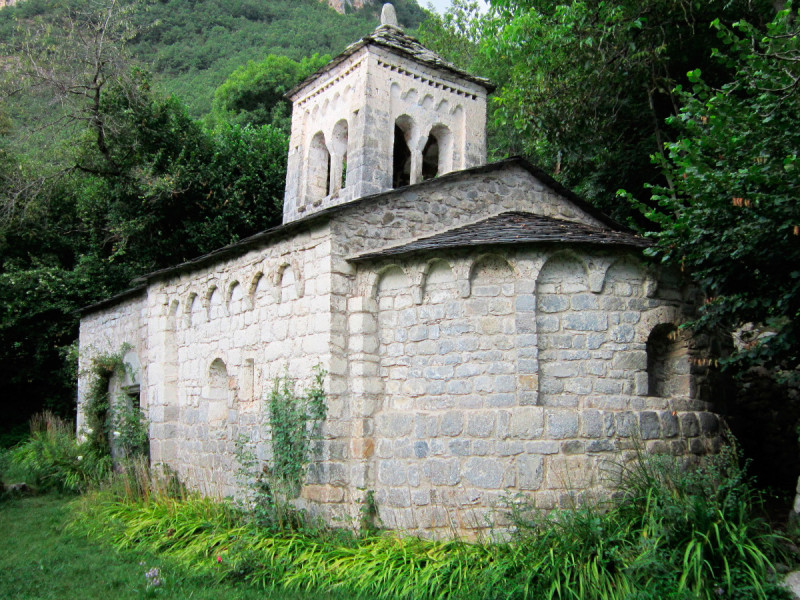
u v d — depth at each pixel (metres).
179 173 21.55
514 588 7.47
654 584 7.13
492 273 9.80
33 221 24.78
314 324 10.62
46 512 13.19
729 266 8.70
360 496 9.91
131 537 10.77
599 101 14.88
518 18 15.13
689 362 10.22
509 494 9.06
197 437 13.48
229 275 12.84
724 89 8.80
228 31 49.84
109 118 22.17
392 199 11.09
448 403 9.71
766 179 7.66
